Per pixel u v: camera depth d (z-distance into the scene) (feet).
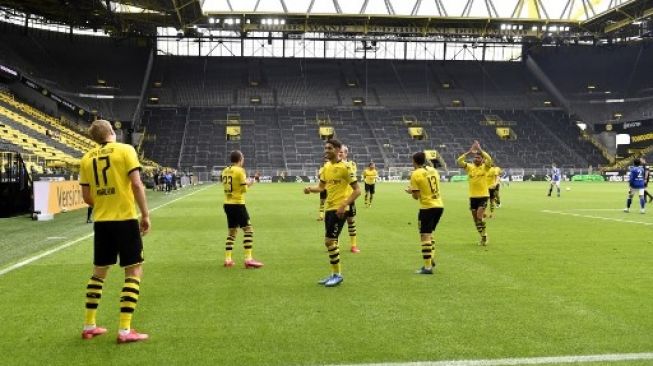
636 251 36.86
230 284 26.58
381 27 223.92
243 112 238.27
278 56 273.13
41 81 183.21
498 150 227.40
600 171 211.82
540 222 56.59
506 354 16.60
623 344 17.52
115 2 174.50
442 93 260.01
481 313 21.15
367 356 16.46
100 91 213.05
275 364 15.83
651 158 217.56
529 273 29.14
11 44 193.98
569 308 21.86
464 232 47.78
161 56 260.01
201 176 200.54
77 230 49.90
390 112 247.09
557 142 234.38
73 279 27.84
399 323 19.85
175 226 53.16
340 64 272.31
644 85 243.19
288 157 213.87
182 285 26.35
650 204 83.46
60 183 67.46
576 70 265.34
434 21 216.13
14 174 65.51
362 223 55.47
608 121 238.27
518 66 281.54
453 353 16.69
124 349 17.17
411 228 50.93
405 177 207.82
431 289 25.35
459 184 177.27
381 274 28.94
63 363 16.01
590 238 43.70
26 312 21.54
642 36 231.71
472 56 281.95
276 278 28.02
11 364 15.93
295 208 76.13
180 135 220.84
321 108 245.45
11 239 43.70
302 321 20.15
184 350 17.04
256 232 47.96
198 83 249.75
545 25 223.10
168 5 180.65
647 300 23.17
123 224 18.01
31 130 132.98
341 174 26.03
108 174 17.94
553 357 16.37
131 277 18.17
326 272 29.60
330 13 205.26
